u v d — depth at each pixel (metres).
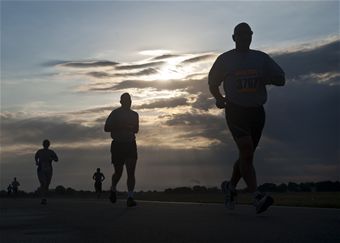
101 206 11.23
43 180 15.27
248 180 7.38
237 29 7.58
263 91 7.61
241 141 7.36
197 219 6.80
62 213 8.82
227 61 7.60
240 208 9.18
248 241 4.56
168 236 5.06
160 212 8.46
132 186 11.15
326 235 4.84
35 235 5.41
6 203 14.93
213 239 4.76
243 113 7.41
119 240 4.88
